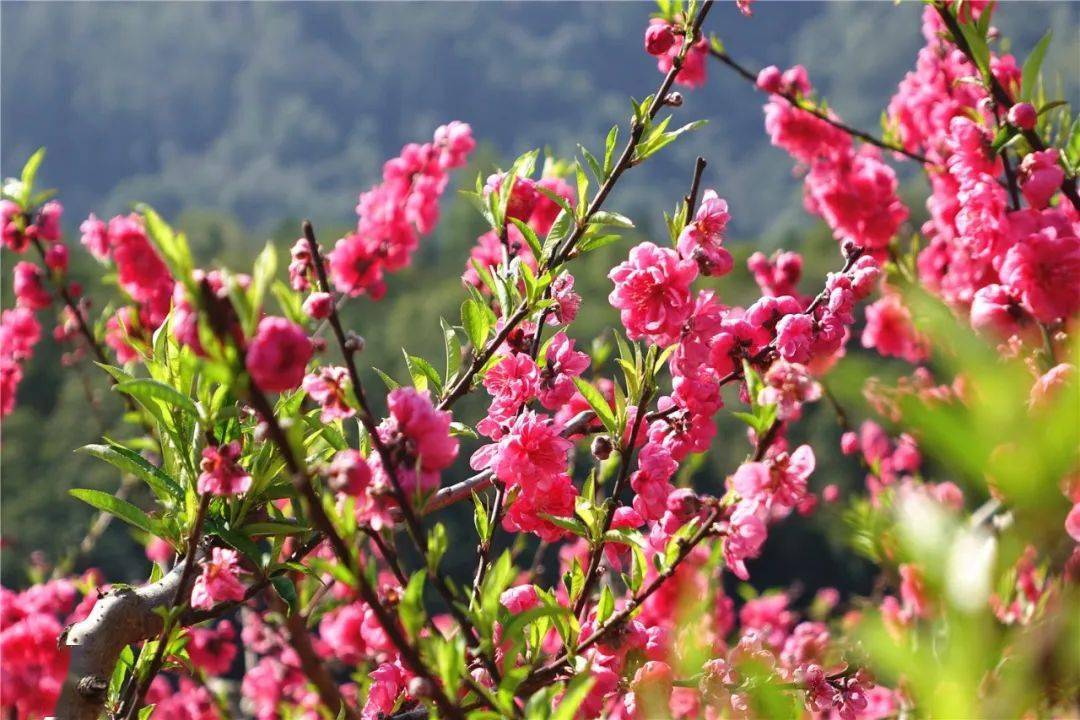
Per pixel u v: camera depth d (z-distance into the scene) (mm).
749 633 2936
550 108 132000
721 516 2090
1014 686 769
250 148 129625
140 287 4363
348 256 4059
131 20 132375
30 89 125625
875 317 4430
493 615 1883
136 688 2158
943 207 4184
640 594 2168
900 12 92688
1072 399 788
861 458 4504
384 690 2445
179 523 2221
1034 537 800
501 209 2818
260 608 4281
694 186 2447
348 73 135000
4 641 2604
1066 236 2797
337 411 1818
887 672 978
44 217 4289
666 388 3236
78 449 2229
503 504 2578
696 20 2869
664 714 2201
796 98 4648
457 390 2605
